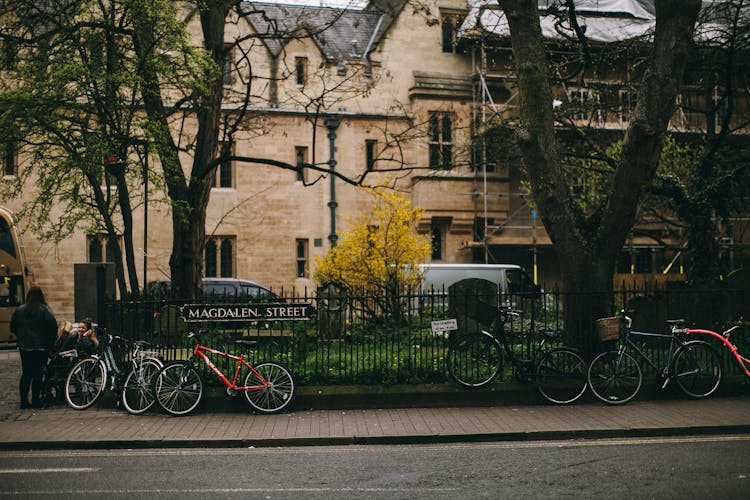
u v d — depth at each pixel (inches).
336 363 501.4
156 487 294.4
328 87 1226.0
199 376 463.2
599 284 530.9
